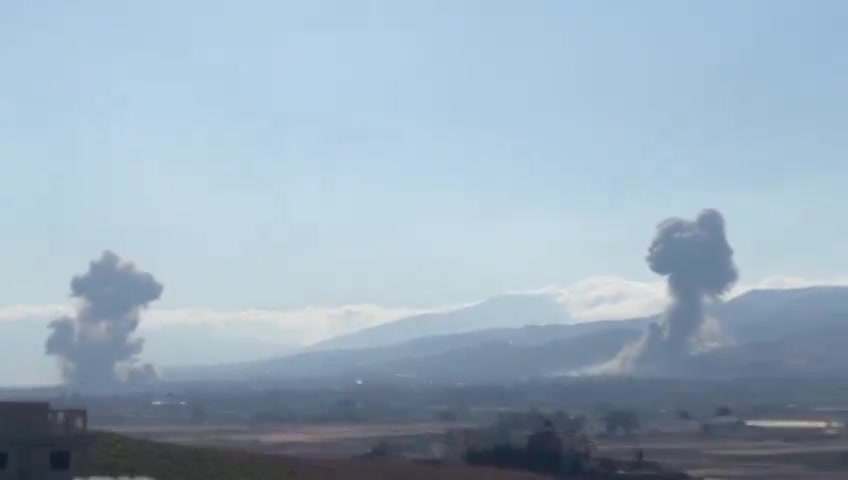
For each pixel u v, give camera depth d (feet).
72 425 244.01
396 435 634.02
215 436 645.92
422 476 329.93
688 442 638.12
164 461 286.66
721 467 490.49
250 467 297.53
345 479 308.40
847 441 643.45
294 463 314.35
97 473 271.69
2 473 231.30
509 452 429.38
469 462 423.64
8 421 235.40
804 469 483.10
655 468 438.81
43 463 234.99
